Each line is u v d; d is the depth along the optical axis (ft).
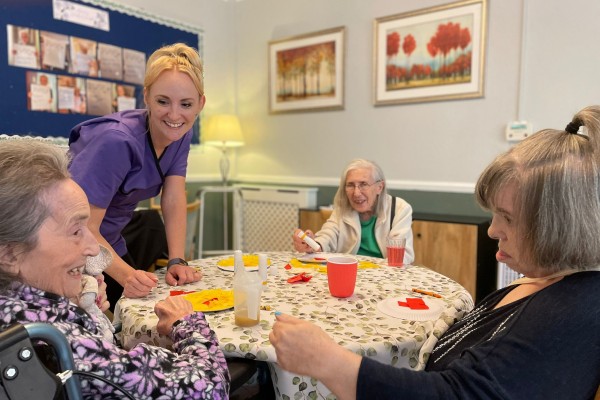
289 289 4.06
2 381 1.53
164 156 5.16
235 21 13.60
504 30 9.09
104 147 4.38
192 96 4.57
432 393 2.05
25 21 8.98
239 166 13.91
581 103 8.45
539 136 2.31
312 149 12.27
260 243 12.71
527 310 2.15
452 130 9.90
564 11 8.47
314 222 10.84
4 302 1.98
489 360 2.06
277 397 2.86
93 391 2.03
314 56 11.88
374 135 11.07
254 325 3.14
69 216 2.17
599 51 8.21
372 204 6.54
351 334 2.98
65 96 9.75
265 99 13.16
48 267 2.14
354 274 3.81
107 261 3.47
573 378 1.93
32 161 2.11
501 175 2.29
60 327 2.00
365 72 11.07
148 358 2.24
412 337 2.96
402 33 10.30
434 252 8.84
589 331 1.96
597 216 2.06
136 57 11.10
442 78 9.86
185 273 4.34
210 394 2.34
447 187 10.00
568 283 2.14
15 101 8.95
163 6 11.69
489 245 8.89
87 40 10.05
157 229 7.58
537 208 2.13
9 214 1.98
